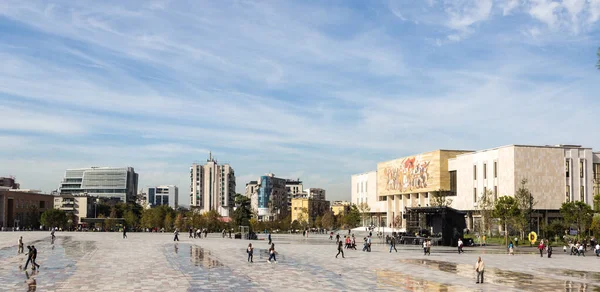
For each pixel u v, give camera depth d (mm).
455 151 169750
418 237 101875
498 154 143750
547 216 137750
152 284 41531
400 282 43469
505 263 62812
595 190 141750
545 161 139000
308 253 77125
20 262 59531
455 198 163125
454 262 62969
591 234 118250
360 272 50969
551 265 60250
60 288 39094
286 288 39750
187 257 67312
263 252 78000
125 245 94062
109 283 42000
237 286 40688
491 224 125938
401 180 192750
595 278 47062
